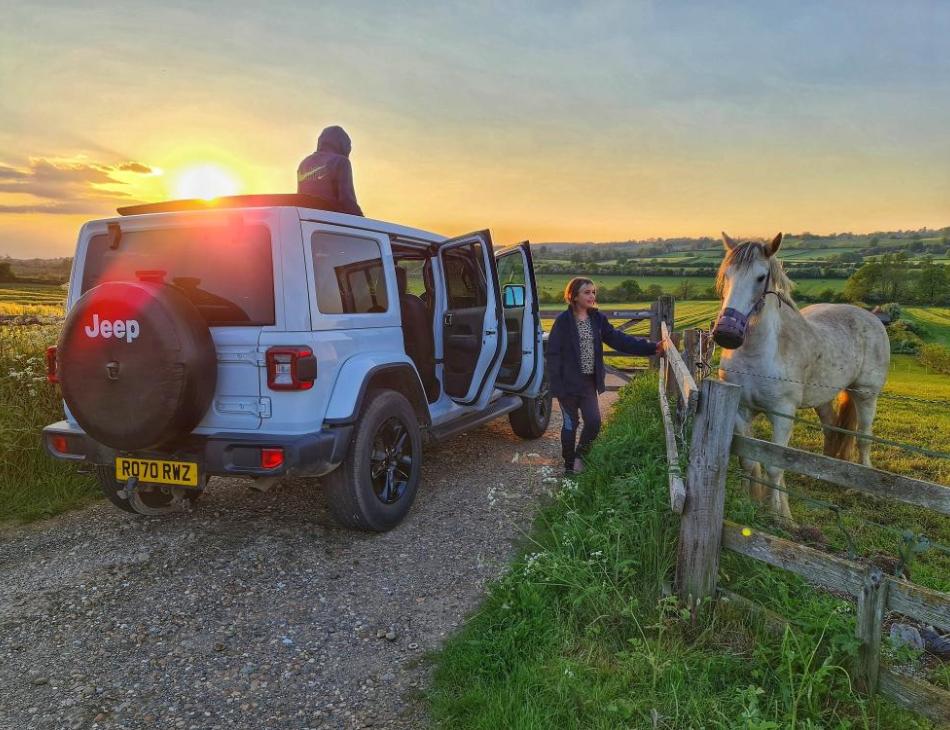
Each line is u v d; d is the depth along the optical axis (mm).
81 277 3893
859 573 2326
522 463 5910
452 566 3723
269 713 2473
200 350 3279
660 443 4750
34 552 3932
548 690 2383
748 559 3051
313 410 3502
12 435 5008
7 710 2471
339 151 5254
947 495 2277
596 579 3014
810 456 2588
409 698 2562
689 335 6355
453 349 5219
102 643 2939
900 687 2238
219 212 3518
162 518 4473
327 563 3758
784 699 2240
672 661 2490
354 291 4031
